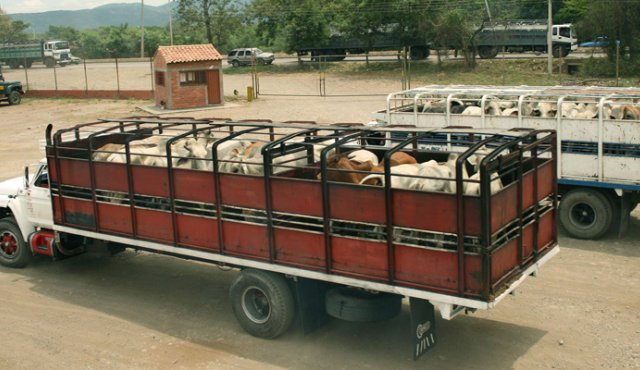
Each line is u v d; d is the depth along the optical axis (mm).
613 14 36031
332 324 8891
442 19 40156
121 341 8664
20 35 90062
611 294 9508
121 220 9492
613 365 7535
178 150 9070
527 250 7543
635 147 11164
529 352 7926
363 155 8633
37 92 39625
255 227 8141
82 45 81562
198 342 8555
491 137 7523
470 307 6703
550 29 36375
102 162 9508
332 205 7480
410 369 7617
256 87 34969
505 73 38250
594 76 36000
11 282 11000
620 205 11859
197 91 31516
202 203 8562
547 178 7934
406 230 7039
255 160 8641
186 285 10648
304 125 9008
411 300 7191
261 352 8188
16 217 11227
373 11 44438
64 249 10766
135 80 47094
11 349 8516
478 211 6543
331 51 48125
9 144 25141
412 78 39219
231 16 57688
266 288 8203
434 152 8852
